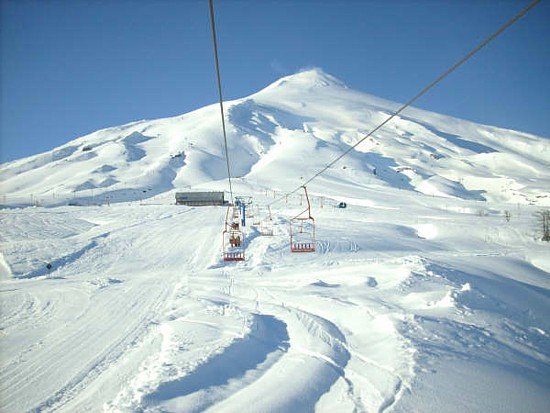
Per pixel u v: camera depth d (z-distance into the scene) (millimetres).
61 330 14039
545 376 8711
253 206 77375
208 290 19891
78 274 27031
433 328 10977
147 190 154625
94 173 189500
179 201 83312
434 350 9320
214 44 6539
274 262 29297
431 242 44344
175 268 27984
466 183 189125
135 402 7305
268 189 118312
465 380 7844
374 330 11297
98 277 25656
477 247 42438
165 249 34906
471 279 18406
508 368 8789
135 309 16547
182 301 17188
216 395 7797
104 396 8469
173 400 7480
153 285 22000
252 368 9242
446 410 6762
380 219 61938
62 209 70438
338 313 13570
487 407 6891
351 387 7953
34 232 44125
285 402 7418
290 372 8789
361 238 41438
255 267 27312
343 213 67000
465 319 12172
